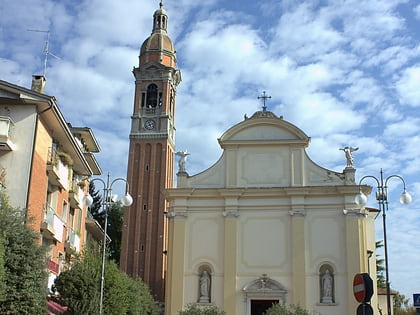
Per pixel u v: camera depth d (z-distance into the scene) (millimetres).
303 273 37469
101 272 28484
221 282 38219
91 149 44906
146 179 73500
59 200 35844
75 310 28688
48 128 32625
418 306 21000
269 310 32094
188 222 39781
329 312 36594
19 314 22188
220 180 40688
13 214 24297
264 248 38531
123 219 74000
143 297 42375
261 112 41719
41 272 23375
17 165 29609
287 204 39188
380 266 66812
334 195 38750
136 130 75625
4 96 29984
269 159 40562
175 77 80250
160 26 82438
